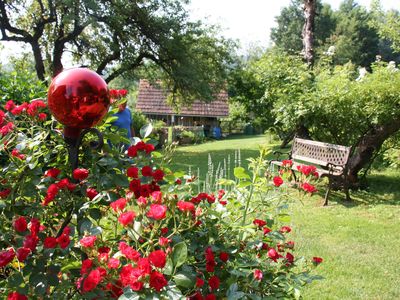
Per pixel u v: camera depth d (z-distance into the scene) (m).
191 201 2.02
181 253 1.43
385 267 4.09
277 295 1.91
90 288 1.33
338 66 9.64
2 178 1.88
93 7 12.37
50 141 2.07
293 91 8.95
